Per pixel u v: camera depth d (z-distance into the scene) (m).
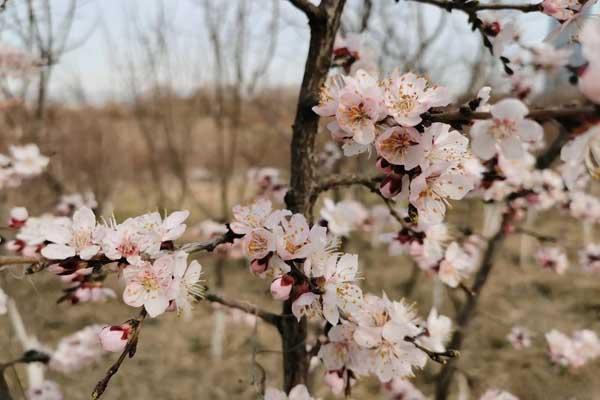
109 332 1.10
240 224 1.23
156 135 6.03
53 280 5.49
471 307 2.73
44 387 3.07
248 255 1.18
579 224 8.90
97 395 1.03
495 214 4.61
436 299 4.57
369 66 1.85
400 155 1.09
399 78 1.12
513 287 6.76
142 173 7.27
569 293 6.57
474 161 2.10
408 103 1.07
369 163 4.48
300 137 1.49
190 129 5.74
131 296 1.12
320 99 1.28
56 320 5.30
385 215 3.88
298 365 1.61
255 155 6.06
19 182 3.31
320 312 1.21
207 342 5.67
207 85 5.48
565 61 2.39
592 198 4.05
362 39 1.82
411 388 2.92
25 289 3.56
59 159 4.69
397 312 1.40
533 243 8.05
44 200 4.83
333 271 1.24
